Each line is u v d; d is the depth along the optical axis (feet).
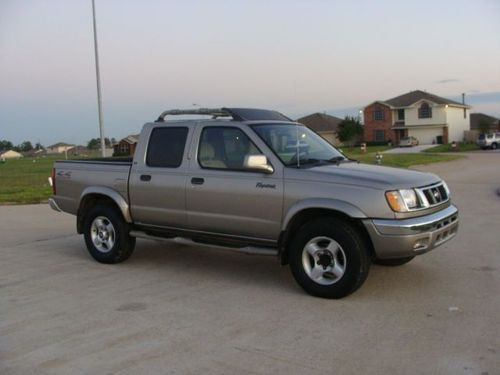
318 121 272.51
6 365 13.94
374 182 18.04
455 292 19.04
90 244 25.57
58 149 547.90
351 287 18.11
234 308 18.08
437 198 19.34
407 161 109.19
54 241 31.55
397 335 15.20
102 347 14.98
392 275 21.40
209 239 21.93
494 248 25.89
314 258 18.88
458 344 14.44
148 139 23.58
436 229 18.47
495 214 36.47
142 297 19.69
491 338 14.79
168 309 18.19
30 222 39.40
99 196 25.53
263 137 20.43
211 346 14.84
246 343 14.98
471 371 12.87
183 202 22.00
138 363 13.87
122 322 16.98
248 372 13.19
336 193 18.35
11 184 79.10
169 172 22.47
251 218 20.17
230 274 22.67
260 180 19.85
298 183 19.08
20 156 481.46
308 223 18.97
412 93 242.78
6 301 19.52
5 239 32.45
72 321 17.20
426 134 231.91
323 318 16.79
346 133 240.73
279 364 13.57
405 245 17.63
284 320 16.72
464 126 248.93
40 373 13.44
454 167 93.25
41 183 80.59
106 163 25.02
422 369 13.03
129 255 24.99
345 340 14.96
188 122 22.44
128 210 24.12
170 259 25.71
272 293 19.69
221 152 21.22
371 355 13.92
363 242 18.15
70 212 26.84
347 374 12.90
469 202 43.21
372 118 241.14
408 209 17.93
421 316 16.69
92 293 20.36
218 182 20.90
